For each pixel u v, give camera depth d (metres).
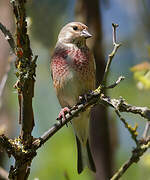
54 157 12.09
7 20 11.16
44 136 5.88
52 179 11.80
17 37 5.64
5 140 5.64
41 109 12.83
